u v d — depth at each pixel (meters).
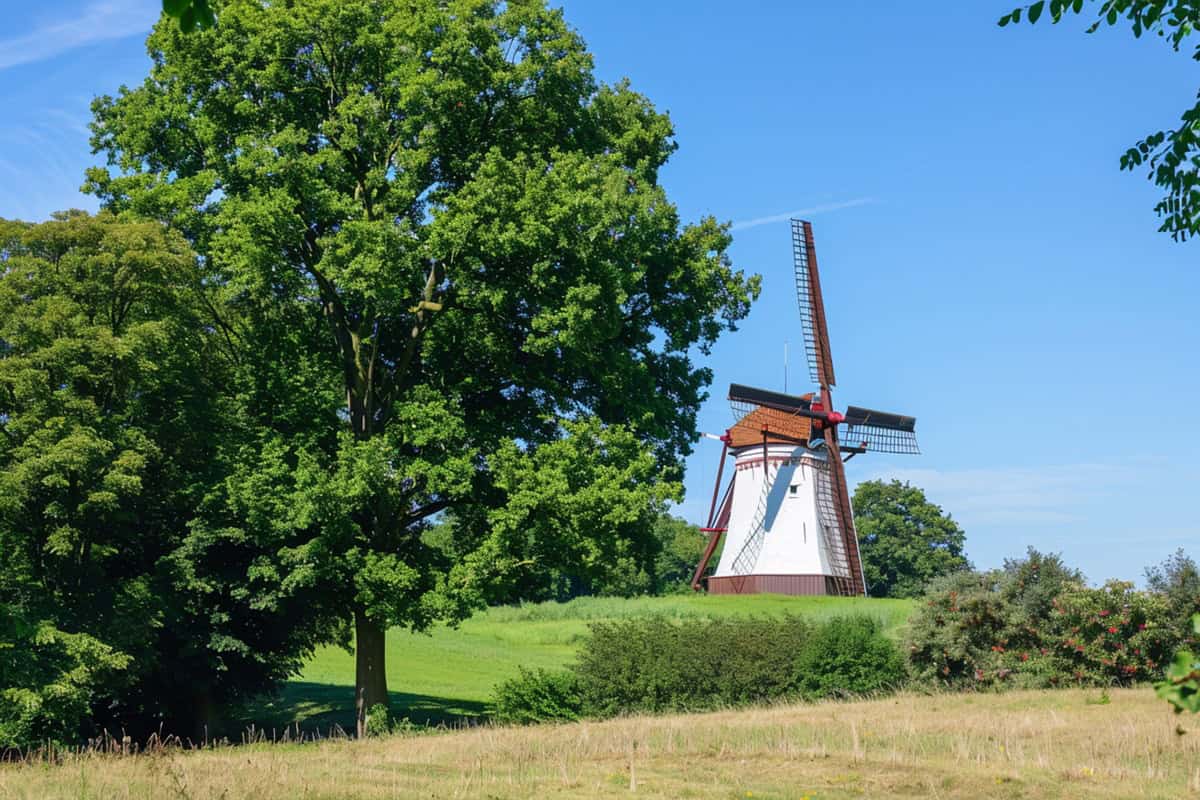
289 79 28.94
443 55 28.38
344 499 26.70
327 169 28.33
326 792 13.82
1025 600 30.30
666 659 28.56
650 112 34.56
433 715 34.94
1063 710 23.69
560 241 27.52
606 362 30.70
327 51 29.59
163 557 27.22
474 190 27.78
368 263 26.22
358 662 30.39
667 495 28.69
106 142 31.47
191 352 28.25
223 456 27.61
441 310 30.78
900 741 18.45
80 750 22.19
